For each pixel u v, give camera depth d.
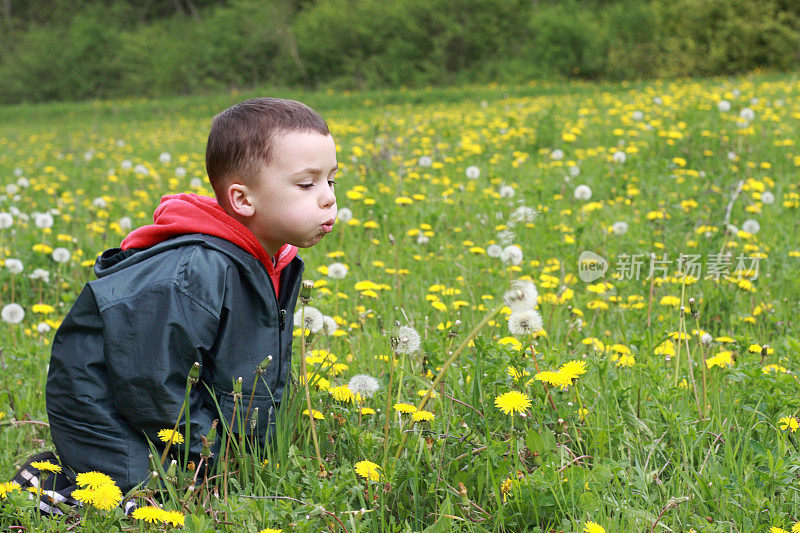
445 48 36.34
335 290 4.00
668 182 6.50
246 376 2.07
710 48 28.03
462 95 26.47
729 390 2.55
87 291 1.99
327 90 36.12
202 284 1.97
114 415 2.00
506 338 2.61
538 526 1.82
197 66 41.06
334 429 2.30
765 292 3.96
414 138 10.15
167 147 14.29
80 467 2.03
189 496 1.88
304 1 44.81
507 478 1.97
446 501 1.88
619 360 2.80
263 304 2.10
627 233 5.24
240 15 40.56
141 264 2.01
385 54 37.00
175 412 1.95
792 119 9.69
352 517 1.74
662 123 9.41
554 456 2.01
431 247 5.07
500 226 5.11
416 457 2.08
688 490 2.04
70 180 9.52
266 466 2.12
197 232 2.07
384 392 2.49
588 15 33.75
